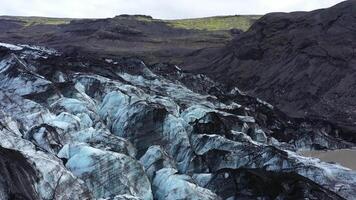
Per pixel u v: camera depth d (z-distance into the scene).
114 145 41.16
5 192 27.33
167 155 42.59
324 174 46.09
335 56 111.62
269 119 76.56
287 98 106.00
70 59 74.56
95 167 35.78
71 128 42.06
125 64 82.00
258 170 42.12
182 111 58.53
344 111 95.44
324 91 103.94
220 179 40.59
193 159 45.09
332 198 39.16
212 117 53.34
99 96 56.47
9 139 34.66
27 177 29.91
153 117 47.62
